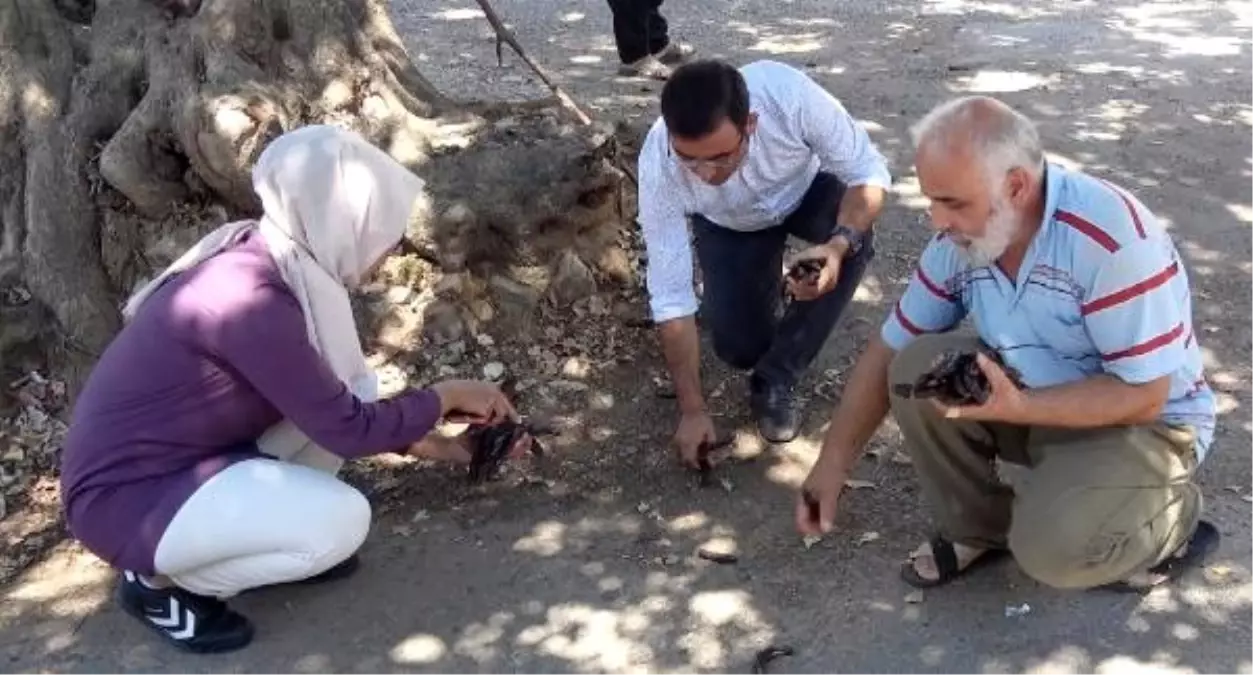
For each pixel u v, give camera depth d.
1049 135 6.34
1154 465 3.08
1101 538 3.09
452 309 4.44
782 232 4.05
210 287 3.05
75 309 4.27
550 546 3.68
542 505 3.85
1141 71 7.42
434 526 3.77
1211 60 7.65
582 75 7.68
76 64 4.56
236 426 3.18
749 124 3.47
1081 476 3.07
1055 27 8.48
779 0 9.39
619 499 3.87
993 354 3.10
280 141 3.12
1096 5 9.05
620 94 7.27
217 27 4.40
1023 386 3.06
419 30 8.78
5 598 3.54
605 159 4.78
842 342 4.60
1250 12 8.80
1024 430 3.23
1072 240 2.88
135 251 4.43
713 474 3.97
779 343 4.03
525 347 4.48
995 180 2.76
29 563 3.67
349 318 3.21
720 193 3.79
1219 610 3.33
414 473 3.99
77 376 4.24
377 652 3.31
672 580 3.54
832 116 3.75
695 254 4.99
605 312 4.65
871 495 3.84
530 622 3.41
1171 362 2.90
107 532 3.12
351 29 4.71
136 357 3.11
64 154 4.39
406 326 4.42
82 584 3.58
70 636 3.39
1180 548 3.39
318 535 3.16
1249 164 5.95
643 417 4.22
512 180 4.59
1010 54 7.87
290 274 3.09
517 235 4.56
